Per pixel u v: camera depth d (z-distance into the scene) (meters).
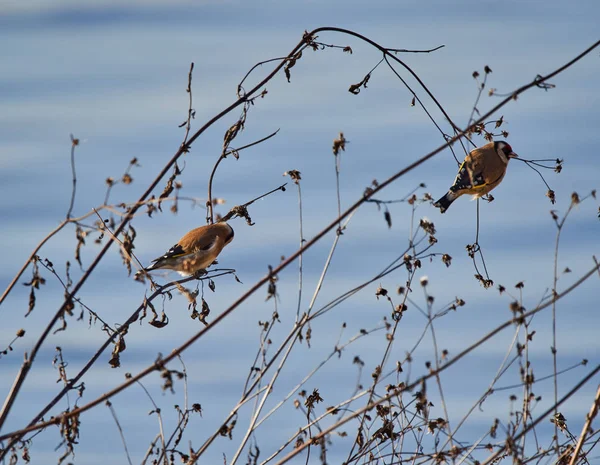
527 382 9.59
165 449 10.06
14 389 9.12
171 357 8.56
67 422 9.12
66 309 9.39
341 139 9.94
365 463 10.29
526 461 9.75
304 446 9.27
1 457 9.01
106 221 9.95
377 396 10.45
